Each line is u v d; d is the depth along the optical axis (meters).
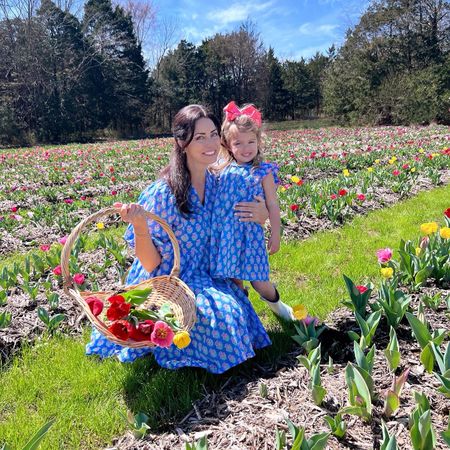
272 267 4.55
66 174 11.46
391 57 37.53
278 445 1.90
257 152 3.07
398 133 21.75
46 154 15.84
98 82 43.94
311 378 2.42
